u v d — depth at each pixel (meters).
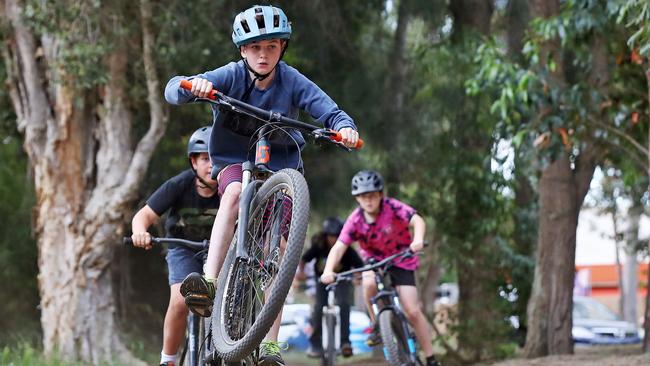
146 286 20.61
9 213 19.06
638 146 14.59
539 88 13.62
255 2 16.17
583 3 13.14
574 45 14.30
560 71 14.98
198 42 14.79
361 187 10.95
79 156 15.41
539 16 15.69
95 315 15.16
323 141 6.25
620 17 11.09
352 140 6.07
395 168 19.50
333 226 15.16
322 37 17.41
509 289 20.64
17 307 18.98
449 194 19.50
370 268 10.94
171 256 7.92
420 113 18.88
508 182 19.08
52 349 14.98
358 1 18.44
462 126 18.98
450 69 18.64
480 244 19.17
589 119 14.35
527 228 21.78
